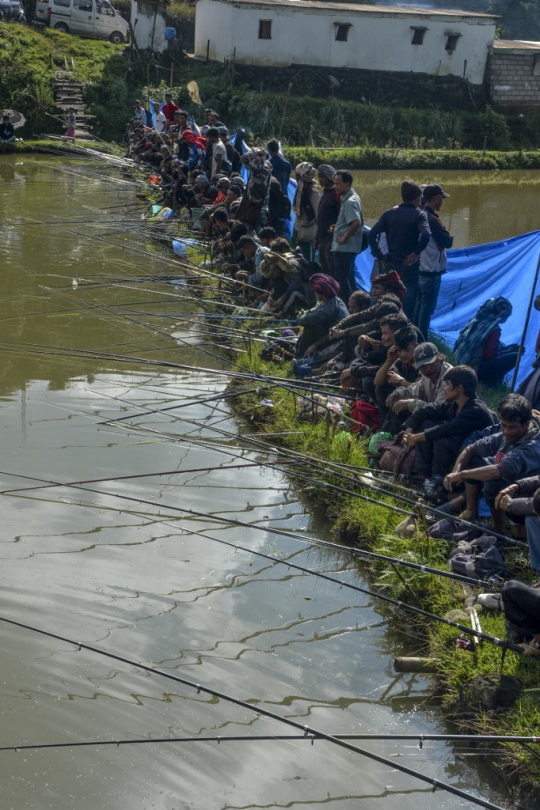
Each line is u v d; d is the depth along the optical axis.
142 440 8.08
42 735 4.55
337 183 9.91
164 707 4.81
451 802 4.31
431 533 6.19
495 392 8.32
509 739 4.10
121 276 13.48
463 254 9.66
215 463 7.73
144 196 20.64
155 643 5.34
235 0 34.38
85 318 11.52
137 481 7.34
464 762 4.58
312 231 11.60
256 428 8.40
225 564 6.28
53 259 14.59
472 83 37.81
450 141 34.84
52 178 23.70
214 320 11.16
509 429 5.84
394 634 5.61
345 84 36.34
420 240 8.66
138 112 30.70
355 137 33.69
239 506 7.09
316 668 5.23
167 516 6.85
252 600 5.86
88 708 4.75
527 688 4.81
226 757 4.49
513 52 37.75
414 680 5.18
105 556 6.25
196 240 15.09
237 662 5.22
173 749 4.52
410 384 7.32
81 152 29.19
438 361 7.01
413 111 35.25
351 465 7.12
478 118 36.31
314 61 35.91
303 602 5.90
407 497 6.79
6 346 10.40
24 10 38.91
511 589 4.86
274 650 5.36
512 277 9.25
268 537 6.67
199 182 16.52
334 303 8.93
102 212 18.72
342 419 7.97
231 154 17.42
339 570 6.31
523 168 32.31
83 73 34.47
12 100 31.66
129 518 6.79
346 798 4.29
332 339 8.75
